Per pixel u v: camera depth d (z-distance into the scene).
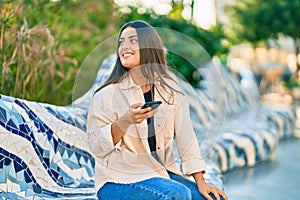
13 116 4.11
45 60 6.00
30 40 5.87
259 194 6.50
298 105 15.95
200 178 3.60
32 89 5.80
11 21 5.64
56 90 6.14
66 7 7.04
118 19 7.72
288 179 7.25
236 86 9.15
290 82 18.91
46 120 4.43
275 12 18.30
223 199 3.59
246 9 18.20
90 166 4.68
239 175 7.22
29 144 4.15
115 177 3.43
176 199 3.29
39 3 6.38
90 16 7.34
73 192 4.20
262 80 17.89
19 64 5.60
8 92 5.54
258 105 9.52
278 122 10.10
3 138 3.96
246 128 8.03
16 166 3.97
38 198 3.92
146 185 3.36
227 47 9.41
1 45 5.52
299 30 18.61
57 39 6.59
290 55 19.73
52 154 4.35
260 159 7.91
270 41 18.84
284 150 9.30
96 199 3.94
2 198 3.72
